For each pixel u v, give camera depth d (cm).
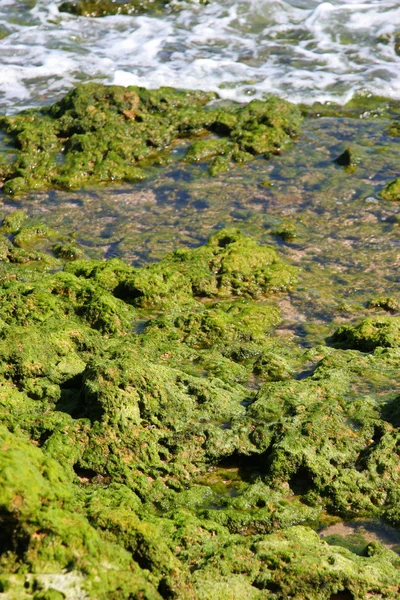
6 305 862
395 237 1224
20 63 1883
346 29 2042
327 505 662
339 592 538
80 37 2045
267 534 597
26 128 1521
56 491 507
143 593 488
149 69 1858
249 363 886
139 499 641
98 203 1338
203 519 618
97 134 1495
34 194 1369
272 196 1351
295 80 1805
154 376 709
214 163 1458
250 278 1088
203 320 933
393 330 930
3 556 477
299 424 708
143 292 996
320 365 852
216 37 2036
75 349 789
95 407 685
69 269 1062
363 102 1717
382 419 734
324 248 1196
